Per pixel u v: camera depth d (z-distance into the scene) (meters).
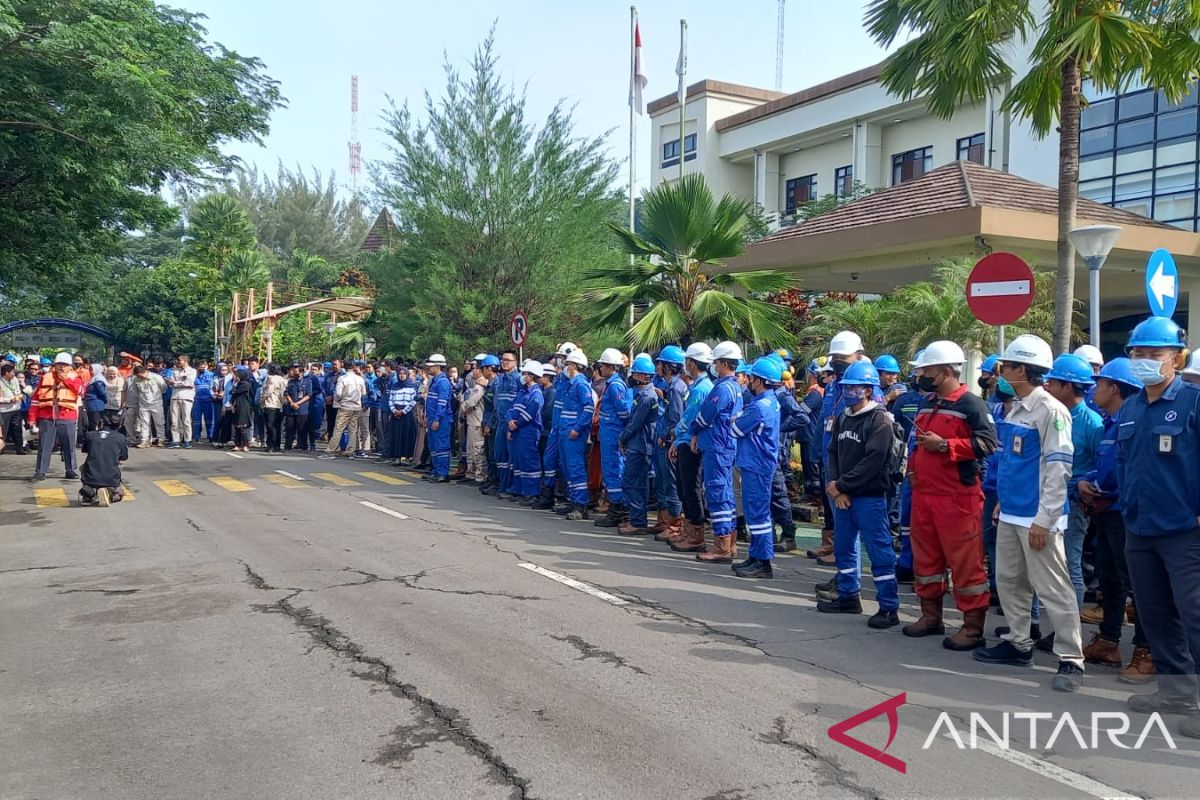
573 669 5.69
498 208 20.45
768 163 38.12
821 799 3.99
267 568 8.44
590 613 7.00
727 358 9.16
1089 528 7.58
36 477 14.92
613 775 4.22
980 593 6.32
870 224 14.98
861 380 6.93
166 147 14.10
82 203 15.94
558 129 21.09
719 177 40.31
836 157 35.91
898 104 31.66
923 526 6.58
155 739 4.66
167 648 6.12
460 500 13.11
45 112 13.09
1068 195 10.71
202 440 23.59
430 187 20.62
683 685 5.43
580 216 20.66
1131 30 10.02
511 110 21.00
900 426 9.03
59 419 15.05
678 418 10.35
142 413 21.12
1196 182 21.70
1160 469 5.08
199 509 11.92
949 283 13.61
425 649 6.06
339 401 19.44
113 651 6.07
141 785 4.15
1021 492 5.85
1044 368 5.80
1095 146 24.12
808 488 11.36
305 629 6.52
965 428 6.37
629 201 23.55
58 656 5.98
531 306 20.72
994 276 8.79
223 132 17.08
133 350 45.94
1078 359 6.45
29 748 4.57
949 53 10.90
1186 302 18.72
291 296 40.84
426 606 7.14
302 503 12.49
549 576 8.23
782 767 4.31
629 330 14.13
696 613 7.09
